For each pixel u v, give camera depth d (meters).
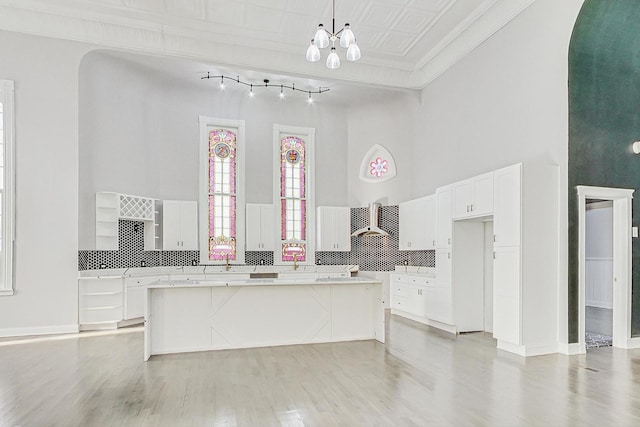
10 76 5.80
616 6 4.63
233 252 8.33
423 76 7.56
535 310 4.68
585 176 4.84
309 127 8.88
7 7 5.73
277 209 8.59
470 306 6.04
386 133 8.66
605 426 2.83
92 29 6.06
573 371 4.06
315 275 8.38
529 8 5.23
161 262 7.78
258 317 5.09
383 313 5.34
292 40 6.74
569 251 4.73
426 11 5.86
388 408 3.13
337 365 4.27
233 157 8.46
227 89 8.14
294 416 2.98
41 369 4.13
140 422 2.88
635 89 5.19
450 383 3.70
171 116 7.95
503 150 5.64
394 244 8.48
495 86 5.82
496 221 5.07
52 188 5.93
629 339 5.04
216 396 3.37
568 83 4.77
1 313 5.66
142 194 7.37
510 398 3.34
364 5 5.71
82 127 6.21
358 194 8.95
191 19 6.11
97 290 6.12
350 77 7.43
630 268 5.09
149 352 4.55
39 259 5.84
